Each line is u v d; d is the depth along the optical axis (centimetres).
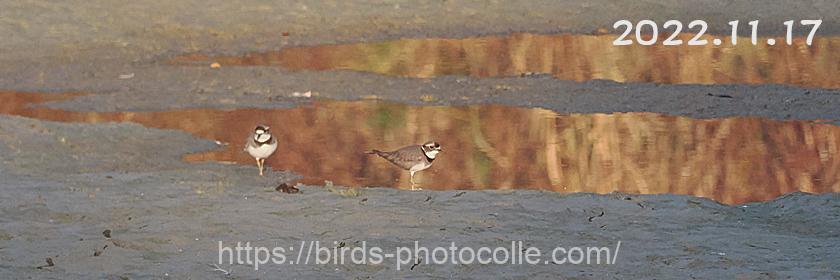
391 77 2641
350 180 1576
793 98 2361
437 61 2916
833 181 1653
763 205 1312
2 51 3088
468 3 3822
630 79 2636
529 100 2344
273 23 3541
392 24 3544
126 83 2578
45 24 3425
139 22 3503
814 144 1894
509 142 1905
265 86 2505
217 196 1312
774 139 1941
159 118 2142
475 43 3216
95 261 1057
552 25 3547
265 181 1491
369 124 2083
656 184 1630
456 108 2258
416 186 1561
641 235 1155
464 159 1762
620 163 1738
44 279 1002
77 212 1240
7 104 2320
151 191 1345
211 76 2655
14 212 1246
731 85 2531
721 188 1608
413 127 2052
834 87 2523
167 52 3084
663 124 2080
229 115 2167
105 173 1488
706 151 1831
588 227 1184
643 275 1017
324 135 1952
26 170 1514
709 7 3794
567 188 1612
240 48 3153
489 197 1309
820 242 1134
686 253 1089
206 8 3697
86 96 2414
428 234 1149
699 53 3041
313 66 2842
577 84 2547
